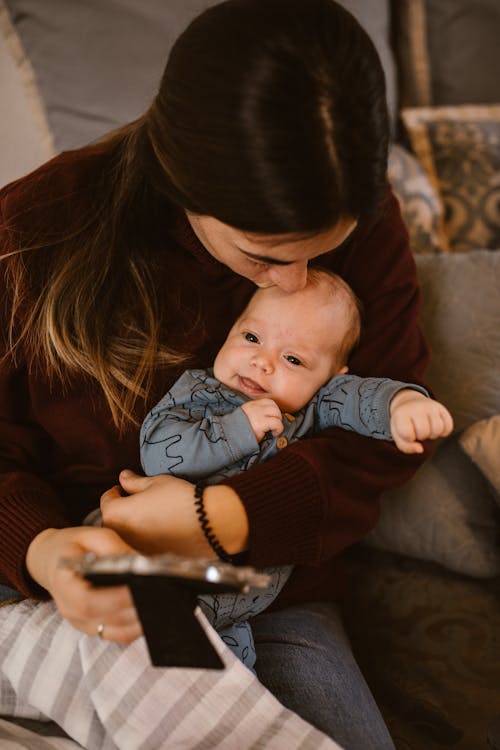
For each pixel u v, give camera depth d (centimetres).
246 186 69
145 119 85
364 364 105
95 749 83
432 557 124
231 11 69
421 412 89
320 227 71
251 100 66
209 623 88
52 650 85
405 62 205
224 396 96
